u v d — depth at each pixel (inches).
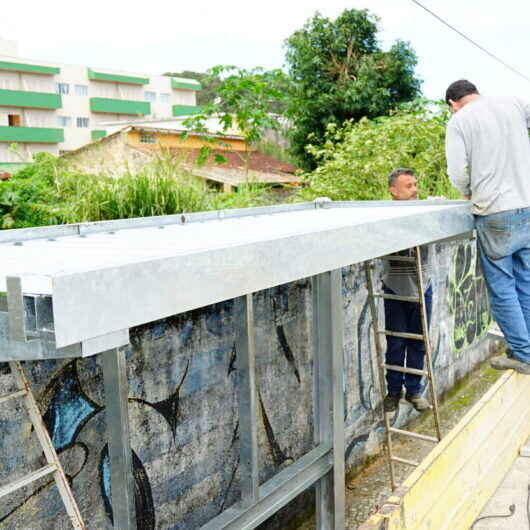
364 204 166.7
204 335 127.4
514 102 140.7
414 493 87.7
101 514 107.1
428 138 331.9
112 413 95.7
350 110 826.2
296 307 158.2
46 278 49.4
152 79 2691.9
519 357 143.6
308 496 170.4
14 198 214.4
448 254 244.1
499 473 134.6
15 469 92.5
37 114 2268.7
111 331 53.3
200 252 63.4
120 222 124.0
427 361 157.6
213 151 365.1
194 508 127.8
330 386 131.9
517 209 137.5
